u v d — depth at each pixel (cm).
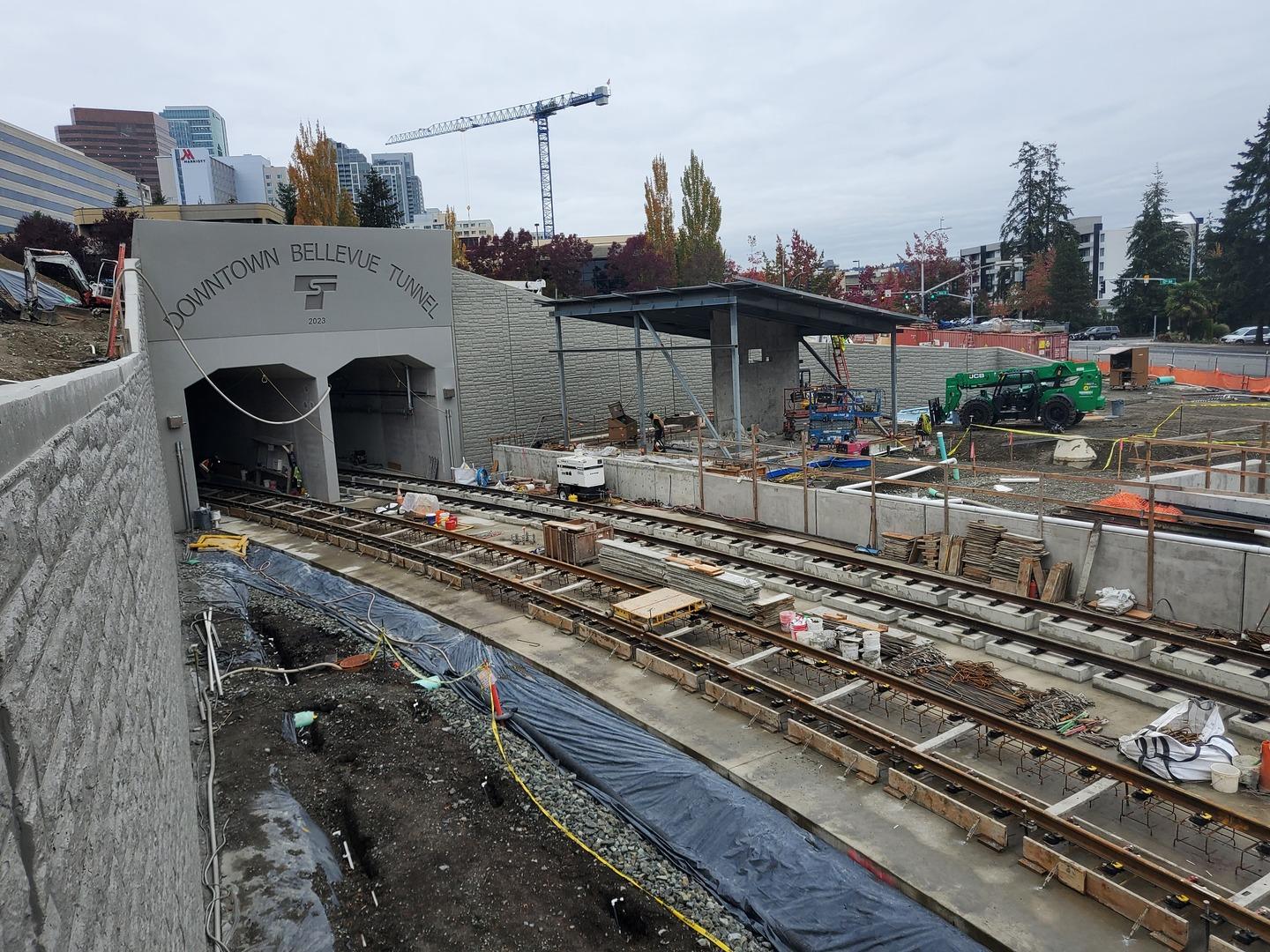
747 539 2181
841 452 3067
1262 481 2286
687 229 7275
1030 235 9881
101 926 287
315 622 1848
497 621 1750
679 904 909
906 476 2645
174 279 2684
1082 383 3369
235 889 900
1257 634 1369
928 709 1236
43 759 239
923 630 1554
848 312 3322
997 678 1300
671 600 1645
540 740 1269
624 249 6981
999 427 3528
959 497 2083
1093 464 2697
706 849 986
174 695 822
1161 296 7938
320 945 838
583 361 4062
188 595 1944
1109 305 9906
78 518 347
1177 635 1370
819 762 1124
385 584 2070
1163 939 780
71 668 293
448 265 3381
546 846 1016
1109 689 1285
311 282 2984
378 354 3259
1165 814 968
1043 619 1511
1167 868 873
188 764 875
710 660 1408
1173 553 1502
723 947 845
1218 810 914
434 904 913
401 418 3712
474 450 3712
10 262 3891
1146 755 1055
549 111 16775
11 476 240
